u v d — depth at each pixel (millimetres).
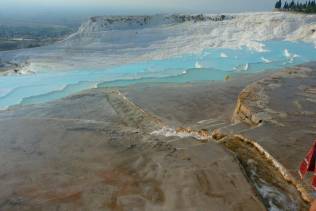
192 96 10414
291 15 40594
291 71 11336
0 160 4996
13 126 6566
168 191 4094
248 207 3766
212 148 5305
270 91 8648
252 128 6172
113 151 5289
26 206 3846
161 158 4973
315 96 8195
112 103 9969
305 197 4043
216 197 3949
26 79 19453
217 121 7992
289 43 29703
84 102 10156
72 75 20312
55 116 8828
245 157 5176
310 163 2459
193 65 21953
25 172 4621
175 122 8078
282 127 6145
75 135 6016
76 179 4426
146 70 21156
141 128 7949
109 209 3789
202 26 40500
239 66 20203
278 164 4742
